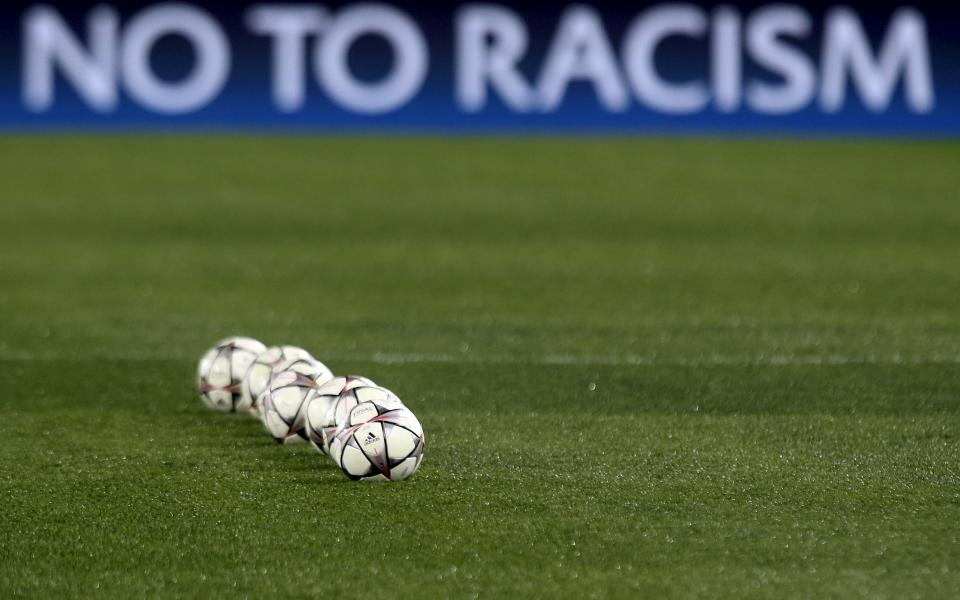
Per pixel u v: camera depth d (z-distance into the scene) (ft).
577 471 51.75
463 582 40.60
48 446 55.72
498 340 78.07
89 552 43.19
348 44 179.42
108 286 96.12
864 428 58.39
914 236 117.39
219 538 44.34
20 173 151.02
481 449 54.90
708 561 42.22
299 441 55.06
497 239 116.06
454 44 179.32
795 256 108.06
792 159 161.07
